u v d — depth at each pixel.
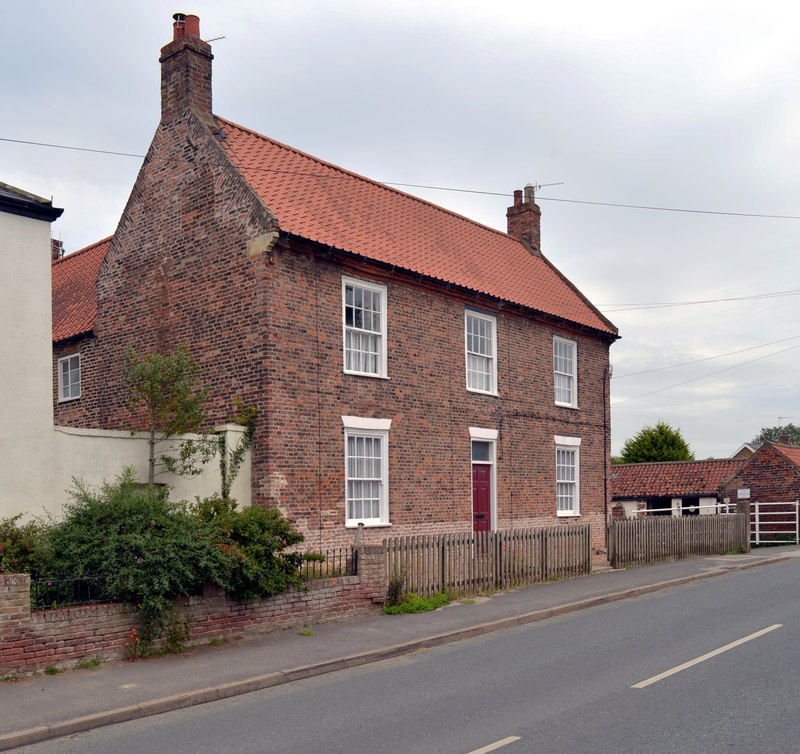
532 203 27.73
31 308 12.71
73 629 9.63
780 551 25.70
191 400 14.73
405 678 9.45
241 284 16.12
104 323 19.28
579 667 9.73
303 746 6.94
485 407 20.62
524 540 17.03
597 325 24.97
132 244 18.77
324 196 18.94
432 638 11.50
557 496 23.28
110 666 9.73
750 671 9.30
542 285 24.64
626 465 42.16
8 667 9.09
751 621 12.56
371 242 18.34
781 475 32.28
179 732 7.51
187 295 17.28
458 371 19.89
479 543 15.85
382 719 7.70
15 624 9.16
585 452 24.55
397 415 18.06
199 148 17.42
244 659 10.13
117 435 13.99
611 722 7.43
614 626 12.55
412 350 18.64
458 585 15.24
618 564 20.28
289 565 12.25
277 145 19.56
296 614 12.25
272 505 15.20
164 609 10.44
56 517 12.80
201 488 14.81
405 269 18.14
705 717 7.55
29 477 12.48
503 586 16.30
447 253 21.17
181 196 17.69
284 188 17.77
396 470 17.92
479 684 9.02
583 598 15.06
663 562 21.67
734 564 21.05
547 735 7.09
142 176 18.67
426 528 18.52
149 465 14.39
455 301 20.00
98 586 10.21
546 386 23.02
